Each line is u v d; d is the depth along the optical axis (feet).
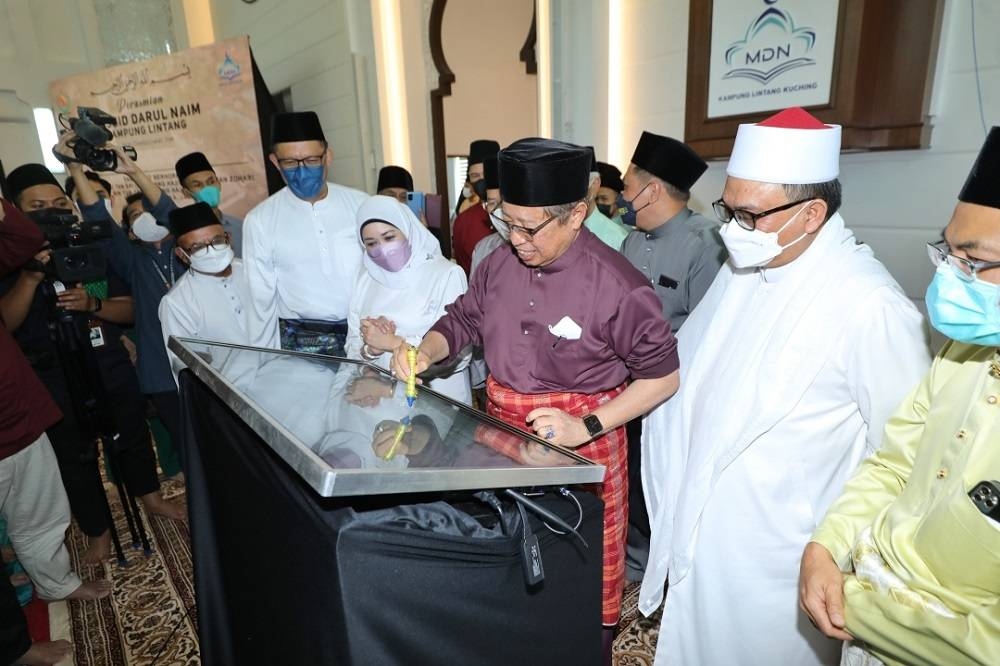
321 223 6.80
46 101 15.11
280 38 16.43
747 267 3.90
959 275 2.36
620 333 3.81
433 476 2.03
